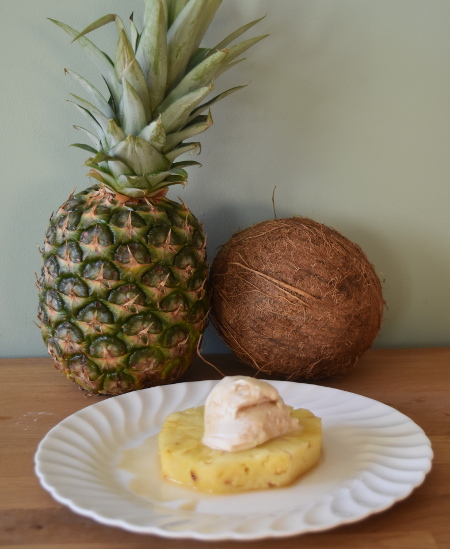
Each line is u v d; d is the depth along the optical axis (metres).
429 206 0.75
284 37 0.71
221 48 0.64
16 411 0.60
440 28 0.72
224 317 0.64
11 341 0.74
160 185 0.61
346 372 0.67
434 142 0.74
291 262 0.62
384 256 0.76
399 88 0.73
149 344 0.60
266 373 0.67
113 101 0.63
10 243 0.72
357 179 0.74
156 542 0.43
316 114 0.72
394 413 0.55
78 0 0.69
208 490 0.47
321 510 0.44
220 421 0.49
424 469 0.47
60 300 0.59
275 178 0.73
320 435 0.51
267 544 0.43
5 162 0.71
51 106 0.70
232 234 0.74
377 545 0.43
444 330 0.77
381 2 0.71
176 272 0.60
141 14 0.69
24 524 0.45
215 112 0.71
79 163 0.71
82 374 0.60
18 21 0.69
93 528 0.45
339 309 0.62
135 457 0.52
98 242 0.58
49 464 0.48
